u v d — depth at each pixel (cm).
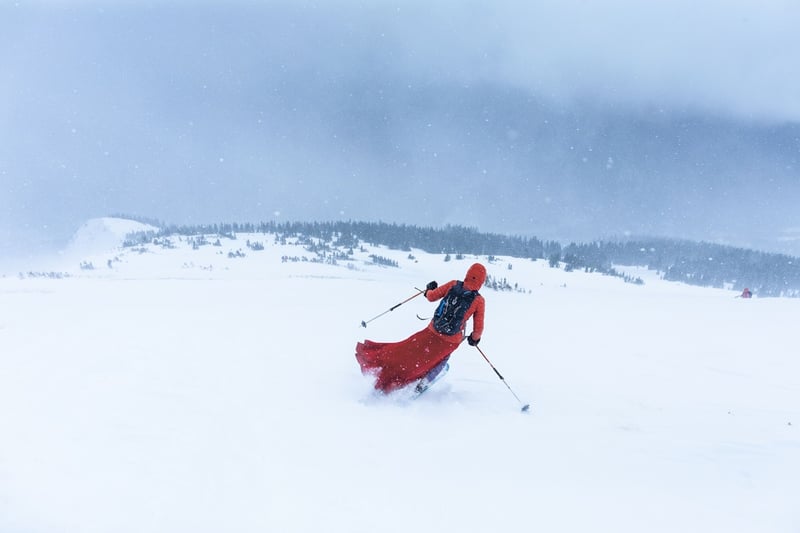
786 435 464
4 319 880
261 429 363
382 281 2425
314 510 253
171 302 1241
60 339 685
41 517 225
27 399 404
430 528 245
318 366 577
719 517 285
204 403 415
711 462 379
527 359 769
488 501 281
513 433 410
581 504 288
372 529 239
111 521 227
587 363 767
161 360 565
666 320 1475
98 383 461
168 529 223
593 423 460
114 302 1217
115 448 310
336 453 332
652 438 430
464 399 512
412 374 477
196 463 296
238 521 236
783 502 311
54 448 304
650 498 305
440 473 315
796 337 1131
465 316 498
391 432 385
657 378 694
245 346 670
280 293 1568
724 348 977
